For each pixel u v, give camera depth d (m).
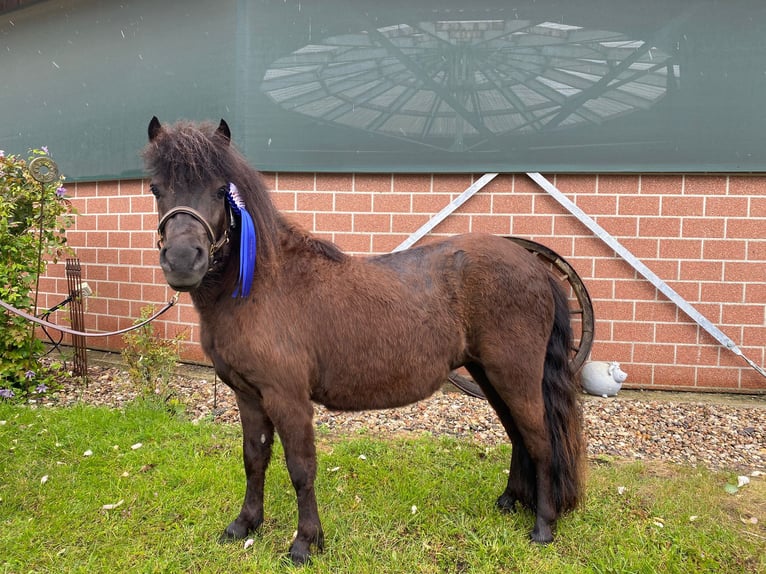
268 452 2.46
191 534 2.50
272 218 2.25
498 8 4.79
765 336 4.74
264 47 5.04
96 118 5.86
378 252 5.09
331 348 2.25
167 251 1.84
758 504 2.82
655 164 4.72
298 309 2.22
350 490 2.91
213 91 5.23
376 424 3.95
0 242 4.46
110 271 5.90
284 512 2.69
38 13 6.11
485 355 2.41
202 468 3.11
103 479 3.01
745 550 2.40
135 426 3.73
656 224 4.81
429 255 2.46
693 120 4.66
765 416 4.18
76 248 6.12
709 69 4.62
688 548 2.39
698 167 4.67
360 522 2.60
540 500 2.46
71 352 5.96
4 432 3.58
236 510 2.71
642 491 2.93
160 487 2.91
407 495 2.84
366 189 5.07
